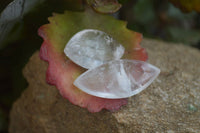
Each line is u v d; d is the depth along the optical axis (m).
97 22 0.20
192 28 0.36
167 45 0.28
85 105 0.19
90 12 0.20
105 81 0.19
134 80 0.19
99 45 0.19
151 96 0.21
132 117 0.20
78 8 0.23
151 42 0.28
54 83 0.18
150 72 0.19
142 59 0.20
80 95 0.19
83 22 0.20
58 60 0.19
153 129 0.19
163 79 0.22
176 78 0.23
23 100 0.25
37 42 0.24
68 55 0.19
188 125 0.20
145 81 0.19
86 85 0.18
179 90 0.22
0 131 0.29
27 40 0.26
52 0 0.23
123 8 0.28
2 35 0.23
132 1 0.29
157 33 0.34
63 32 0.20
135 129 0.20
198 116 0.20
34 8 0.22
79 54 0.19
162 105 0.21
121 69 0.19
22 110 0.25
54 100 0.22
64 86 0.19
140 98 0.21
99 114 0.20
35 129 0.24
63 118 0.22
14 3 0.21
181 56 0.26
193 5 0.24
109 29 0.20
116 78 0.19
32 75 0.24
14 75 0.29
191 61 0.25
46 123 0.23
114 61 0.19
